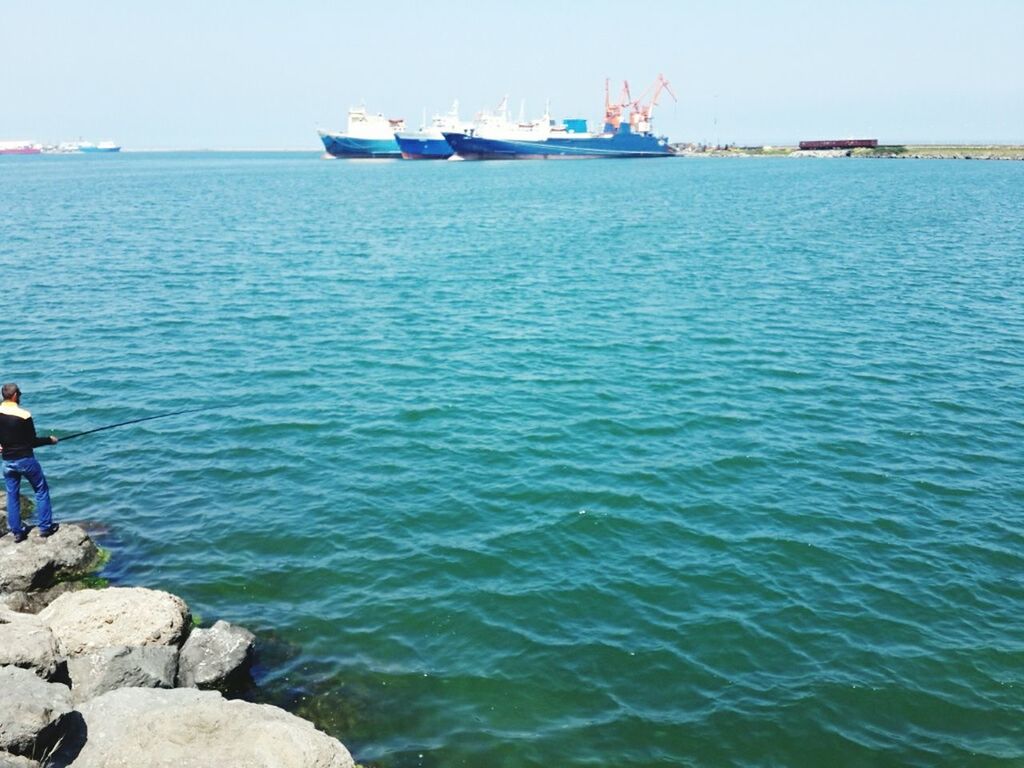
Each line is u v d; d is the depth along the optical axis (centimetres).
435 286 3362
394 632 1104
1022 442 1714
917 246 4331
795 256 4069
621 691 991
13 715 713
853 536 1342
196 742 743
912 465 1609
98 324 2662
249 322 2722
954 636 1088
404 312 2883
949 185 9269
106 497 1496
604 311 2895
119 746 741
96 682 898
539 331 2614
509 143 18175
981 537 1339
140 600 1027
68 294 3108
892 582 1212
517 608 1153
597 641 1081
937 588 1197
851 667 1027
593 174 13350
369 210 6794
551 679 1011
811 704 962
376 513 1430
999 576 1230
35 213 6275
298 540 1341
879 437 1744
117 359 2291
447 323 2723
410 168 16362
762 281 3422
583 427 1803
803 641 1079
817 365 2233
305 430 1802
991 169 13350
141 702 839
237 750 732
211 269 3703
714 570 1245
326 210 6762
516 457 1653
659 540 1335
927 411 1889
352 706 963
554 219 6075
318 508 1450
